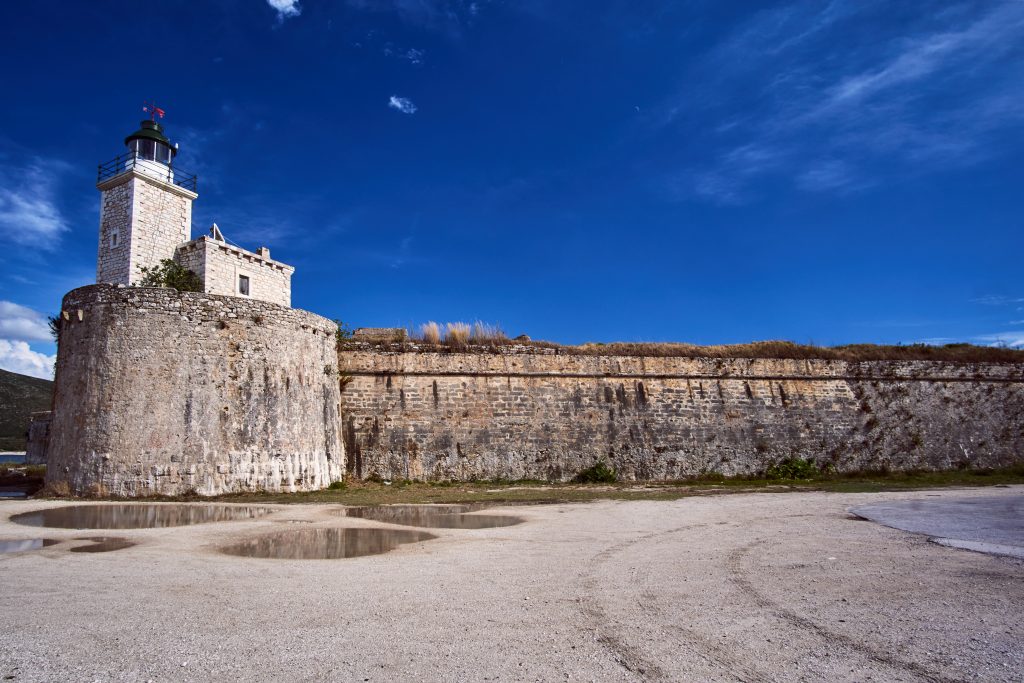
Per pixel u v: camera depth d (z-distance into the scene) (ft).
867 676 13.57
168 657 14.74
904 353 94.53
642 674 13.70
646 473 79.00
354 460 72.18
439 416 75.72
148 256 88.33
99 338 56.13
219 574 23.43
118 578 22.75
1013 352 97.76
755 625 17.17
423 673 13.75
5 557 26.71
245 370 60.18
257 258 93.15
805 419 86.02
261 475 59.26
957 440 89.15
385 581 22.30
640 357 84.07
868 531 33.96
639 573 23.59
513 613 18.29
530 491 62.85
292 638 16.08
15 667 14.12
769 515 41.50
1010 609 18.67
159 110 94.84
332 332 71.46
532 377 79.77
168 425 55.47
